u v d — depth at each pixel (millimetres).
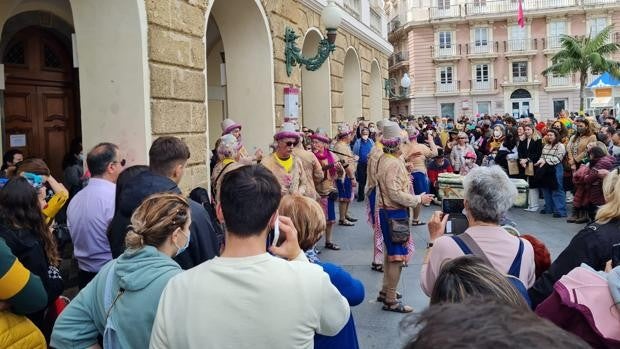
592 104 20578
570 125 15375
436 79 49156
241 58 10125
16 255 3146
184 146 3898
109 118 6293
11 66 8125
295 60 11133
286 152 6914
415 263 7797
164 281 2379
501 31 48156
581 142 11086
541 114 47500
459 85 48812
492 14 47375
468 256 2006
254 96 10133
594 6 45938
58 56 9062
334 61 15469
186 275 2121
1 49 7895
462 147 12703
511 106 48094
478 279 1840
